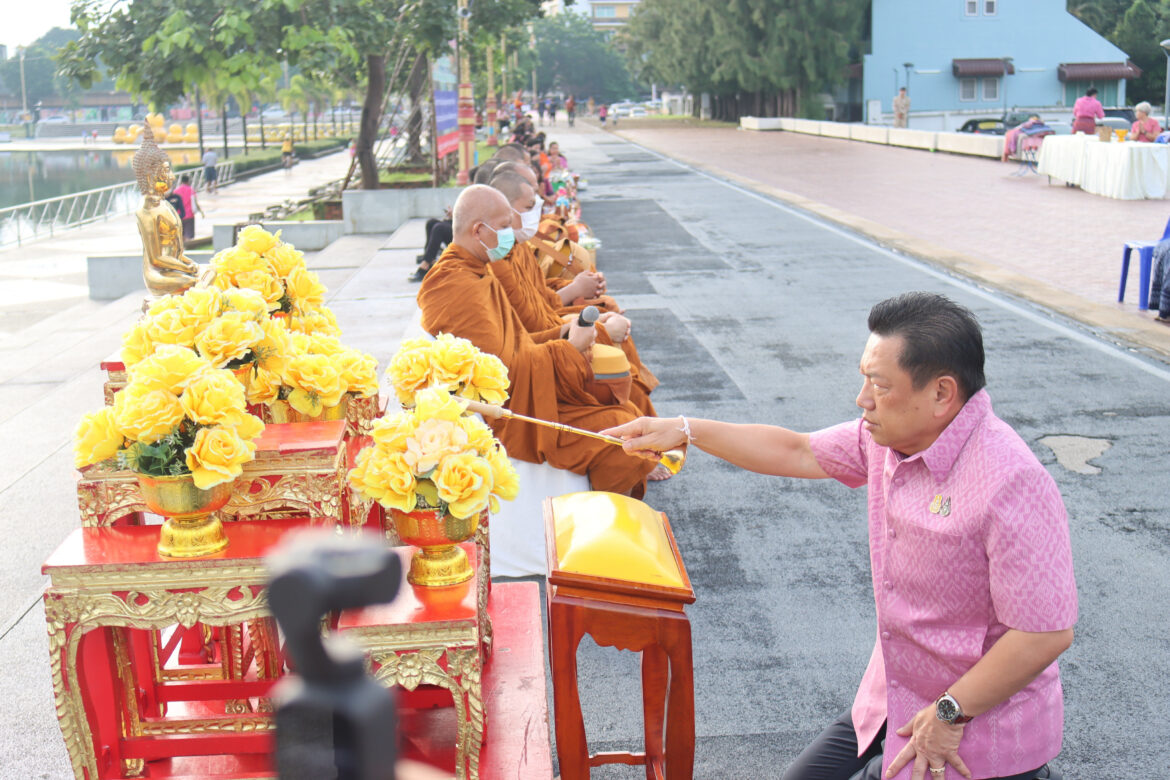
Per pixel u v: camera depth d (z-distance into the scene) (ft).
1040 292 37.32
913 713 7.90
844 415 24.12
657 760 9.59
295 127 282.77
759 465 9.54
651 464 16.78
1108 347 29.84
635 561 9.20
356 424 11.58
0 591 15.58
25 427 24.84
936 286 39.45
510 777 9.18
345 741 2.77
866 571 16.52
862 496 19.71
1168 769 11.39
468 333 16.19
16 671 13.24
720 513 18.99
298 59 57.47
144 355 9.06
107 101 536.01
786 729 12.34
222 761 9.73
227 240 58.54
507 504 16.39
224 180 133.39
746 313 35.37
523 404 16.20
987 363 28.22
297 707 2.76
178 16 54.13
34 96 547.90
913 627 7.73
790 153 111.96
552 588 9.17
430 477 8.57
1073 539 17.38
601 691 13.29
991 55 175.11
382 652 8.23
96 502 9.00
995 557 7.23
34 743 11.68
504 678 10.67
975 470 7.37
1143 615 14.79
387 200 59.98
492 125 116.98
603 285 22.36
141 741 9.46
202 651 11.16
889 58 173.78
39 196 141.18
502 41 140.87
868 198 68.59
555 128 195.31
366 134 67.46
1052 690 7.80
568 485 16.48
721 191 75.00
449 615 8.27
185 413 8.14
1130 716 12.41
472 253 16.84
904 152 107.55
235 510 9.07
